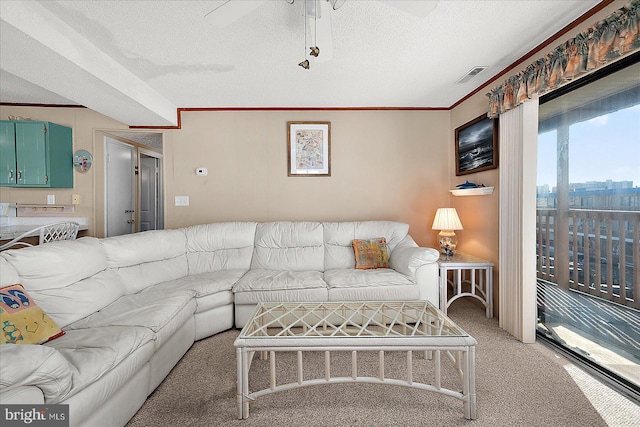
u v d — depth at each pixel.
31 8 1.66
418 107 3.70
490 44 2.21
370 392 1.73
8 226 3.38
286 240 3.25
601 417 1.50
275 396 1.70
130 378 1.52
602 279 1.87
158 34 2.02
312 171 3.67
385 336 1.57
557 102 2.17
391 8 1.77
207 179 3.65
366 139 3.70
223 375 1.93
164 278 2.70
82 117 3.57
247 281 2.67
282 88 3.04
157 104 3.12
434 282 2.74
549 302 2.30
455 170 3.61
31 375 1.00
